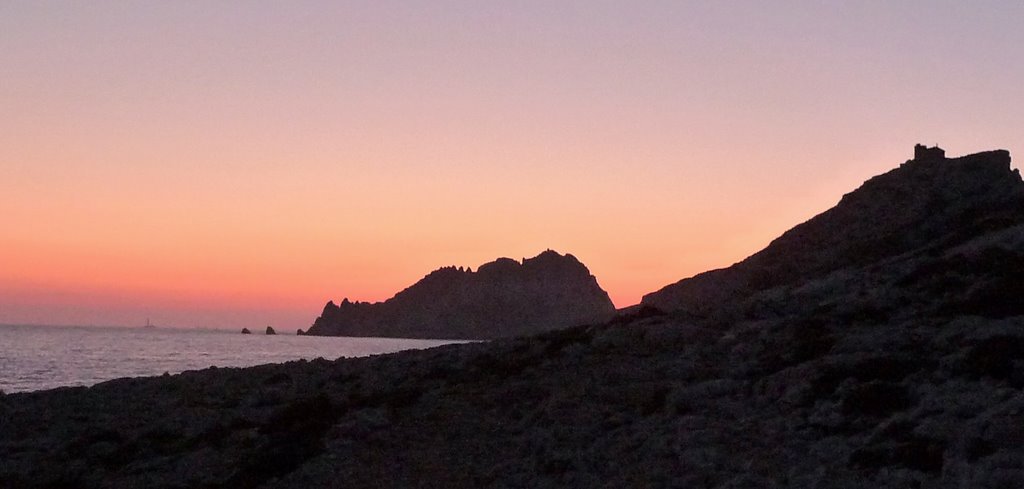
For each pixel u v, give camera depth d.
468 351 36.75
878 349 23.91
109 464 27.23
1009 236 32.47
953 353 22.27
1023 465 15.20
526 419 25.02
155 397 36.34
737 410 22.19
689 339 30.41
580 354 31.03
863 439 18.42
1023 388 19.22
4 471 27.02
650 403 24.05
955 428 17.25
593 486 19.56
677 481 18.44
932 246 35.75
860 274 34.00
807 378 22.30
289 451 25.09
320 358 43.41
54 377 83.88
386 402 29.09
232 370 41.97
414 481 22.00
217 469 25.55
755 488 17.14
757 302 33.66
